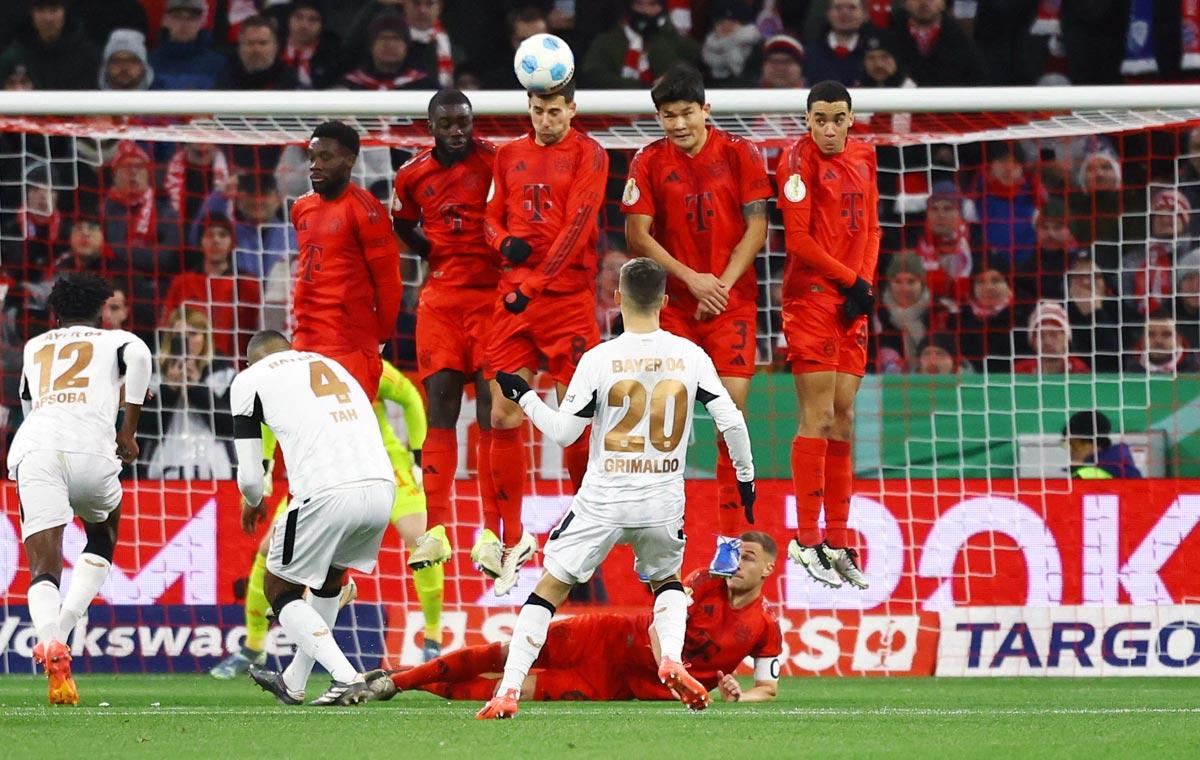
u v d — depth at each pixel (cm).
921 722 2395
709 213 3005
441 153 3064
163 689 3275
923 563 3884
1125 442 4109
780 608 3862
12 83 5181
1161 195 4800
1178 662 3772
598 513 2358
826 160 3047
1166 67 5219
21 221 4822
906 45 5138
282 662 3806
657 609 2430
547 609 2397
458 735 2138
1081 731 2256
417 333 3138
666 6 5356
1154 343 4538
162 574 3844
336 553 2686
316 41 5247
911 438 4094
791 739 2119
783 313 3103
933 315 4716
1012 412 4116
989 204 4878
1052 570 3847
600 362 2359
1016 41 5278
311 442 2608
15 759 1894
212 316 4569
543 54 2903
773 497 3897
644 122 3862
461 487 3909
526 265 2945
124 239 4744
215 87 5228
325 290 3089
